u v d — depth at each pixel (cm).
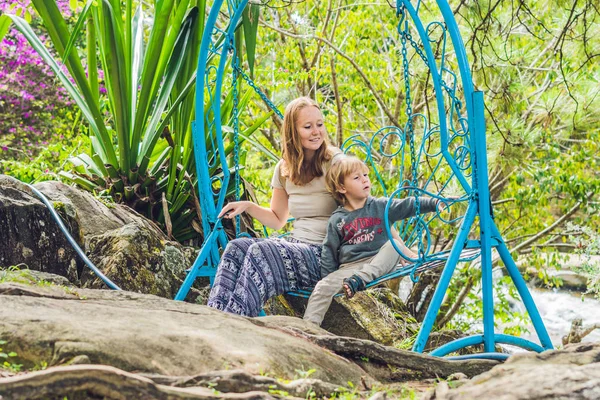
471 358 311
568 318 1239
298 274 363
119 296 292
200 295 450
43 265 399
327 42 814
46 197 434
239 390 217
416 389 259
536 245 934
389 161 937
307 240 378
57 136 1000
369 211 362
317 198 384
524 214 898
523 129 734
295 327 293
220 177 533
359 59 888
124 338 232
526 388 221
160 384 211
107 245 428
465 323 945
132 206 516
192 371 229
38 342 225
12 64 1080
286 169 392
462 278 883
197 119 408
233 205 395
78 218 428
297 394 226
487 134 740
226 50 412
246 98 559
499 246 347
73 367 200
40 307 252
